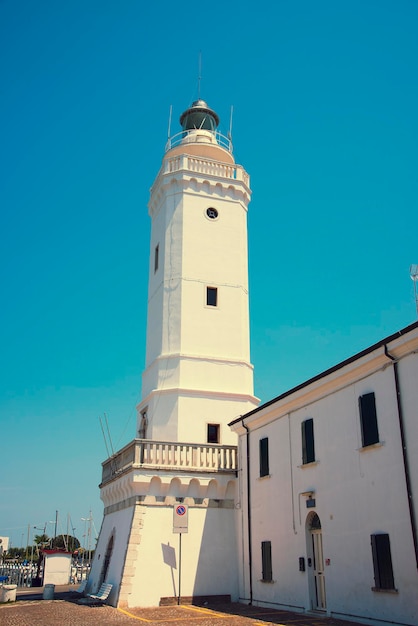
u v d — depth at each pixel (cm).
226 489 2833
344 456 1991
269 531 2458
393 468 1744
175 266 3478
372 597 1750
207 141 3944
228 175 3756
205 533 2723
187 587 2589
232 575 2692
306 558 2145
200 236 3559
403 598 1622
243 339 3450
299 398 2316
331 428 2092
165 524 2662
